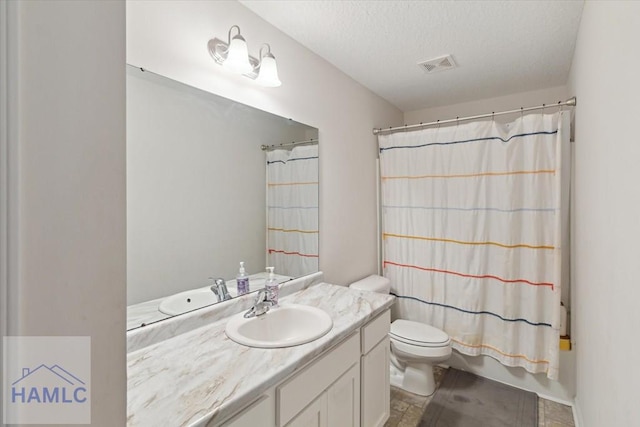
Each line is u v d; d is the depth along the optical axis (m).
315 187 2.04
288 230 1.84
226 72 1.47
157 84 1.22
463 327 2.30
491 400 2.03
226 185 1.49
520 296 2.11
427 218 2.46
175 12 1.27
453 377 2.31
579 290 1.77
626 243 0.82
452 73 2.33
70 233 0.36
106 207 0.40
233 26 1.41
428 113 3.15
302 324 1.46
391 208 2.66
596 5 1.18
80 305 0.37
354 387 1.39
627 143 0.81
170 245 1.27
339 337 1.22
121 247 0.42
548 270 2.02
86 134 0.38
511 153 2.11
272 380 0.91
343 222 2.32
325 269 2.12
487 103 2.87
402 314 2.61
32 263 0.33
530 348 2.05
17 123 0.32
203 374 0.92
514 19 1.66
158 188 1.23
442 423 1.82
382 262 2.75
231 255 1.52
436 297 2.43
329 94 2.16
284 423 0.98
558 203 1.96
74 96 0.37
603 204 1.10
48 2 0.35
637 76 0.72
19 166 0.32
